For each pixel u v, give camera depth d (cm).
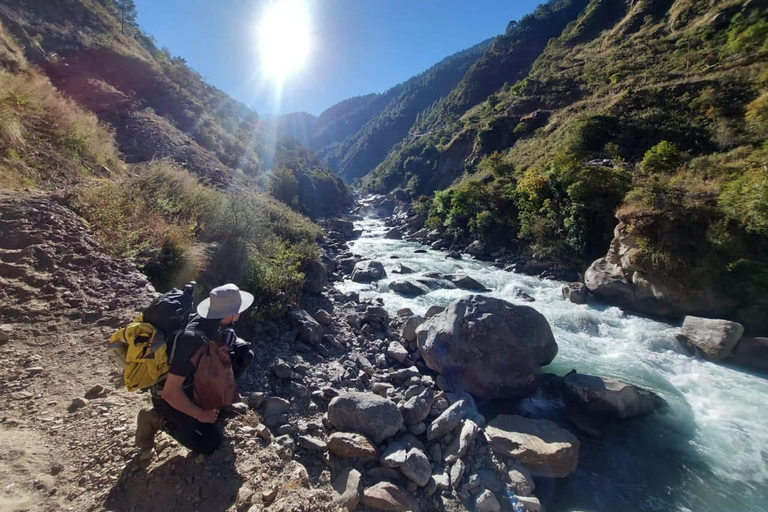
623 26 4559
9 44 1391
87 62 2112
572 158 1697
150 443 258
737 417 561
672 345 804
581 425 529
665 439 512
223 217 822
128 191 734
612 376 679
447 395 552
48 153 844
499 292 1227
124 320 410
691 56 2828
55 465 235
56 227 526
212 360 239
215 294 254
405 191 5225
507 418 498
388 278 1377
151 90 2431
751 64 2230
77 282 449
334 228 2831
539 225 1576
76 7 2605
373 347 714
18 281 419
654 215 1002
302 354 622
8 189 612
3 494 205
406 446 416
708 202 955
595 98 3112
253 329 645
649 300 998
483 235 1934
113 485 230
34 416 274
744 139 1580
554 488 422
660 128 1953
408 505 336
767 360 695
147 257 559
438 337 624
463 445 429
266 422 428
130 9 4328
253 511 226
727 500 418
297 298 841
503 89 6569
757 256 852
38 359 334
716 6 3291
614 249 1140
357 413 426
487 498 367
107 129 1484
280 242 1026
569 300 1119
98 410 289
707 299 897
